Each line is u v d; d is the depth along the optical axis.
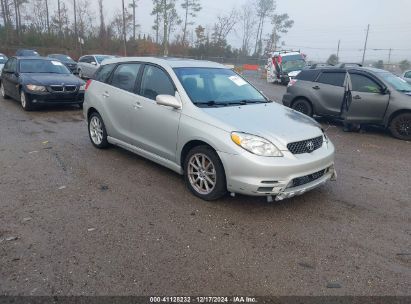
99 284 3.06
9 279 3.09
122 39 54.50
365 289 3.12
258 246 3.71
